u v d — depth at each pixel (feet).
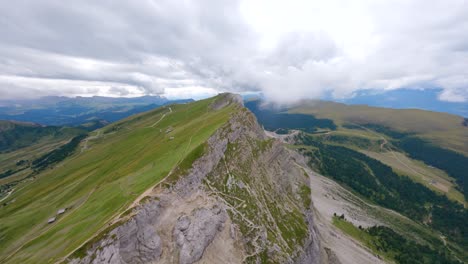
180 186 238.89
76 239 185.57
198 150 289.94
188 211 223.30
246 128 415.64
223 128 363.35
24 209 362.74
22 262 192.03
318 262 337.31
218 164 307.17
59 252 179.63
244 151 365.61
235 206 270.05
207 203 245.86
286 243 282.15
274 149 434.30
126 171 326.24
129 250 173.68
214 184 278.26
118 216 182.60
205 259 203.10
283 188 397.19
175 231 200.64
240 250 233.55
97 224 193.77
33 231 276.41
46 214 317.42
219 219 239.50
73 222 231.71
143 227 186.60
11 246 254.27
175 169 250.98
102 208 230.68
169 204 217.15
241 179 311.68
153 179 248.93
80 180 417.49
